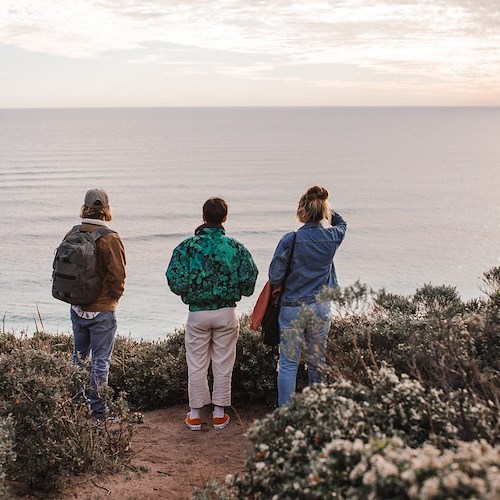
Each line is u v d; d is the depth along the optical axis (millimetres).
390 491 2029
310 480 2406
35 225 139500
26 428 3986
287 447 2770
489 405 3098
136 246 117625
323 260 4879
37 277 86625
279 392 4902
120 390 6266
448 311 5465
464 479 1924
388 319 5418
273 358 5867
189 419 5242
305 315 3863
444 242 127938
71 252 4938
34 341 7383
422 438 2883
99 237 5051
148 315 65062
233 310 5152
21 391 3994
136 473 4293
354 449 2334
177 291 5082
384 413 2863
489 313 5129
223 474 4293
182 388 6117
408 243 126438
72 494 3920
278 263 4840
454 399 3105
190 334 5188
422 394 3021
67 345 7574
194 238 5059
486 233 138625
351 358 4566
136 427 5348
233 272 5047
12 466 3908
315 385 3064
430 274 98812
